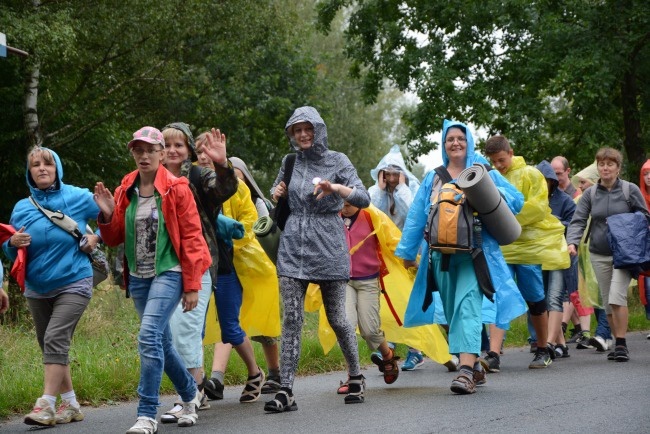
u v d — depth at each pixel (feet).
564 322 46.78
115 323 49.34
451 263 28.84
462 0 94.32
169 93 93.30
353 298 31.55
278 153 130.21
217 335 29.40
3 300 25.55
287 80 126.00
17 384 28.27
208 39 98.12
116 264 24.93
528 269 36.45
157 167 22.93
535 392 28.17
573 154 97.04
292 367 26.11
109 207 22.99
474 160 29.73
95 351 36.76
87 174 83.92
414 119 94.02
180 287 22.86
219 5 92.53
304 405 27.09
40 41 68.85
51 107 81.05
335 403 27.32
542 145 97.25
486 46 95.04
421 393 29.07
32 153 25.16
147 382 22.22
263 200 30.45
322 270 26.25
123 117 91.66
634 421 22.54
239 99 115.14
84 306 25.05
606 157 39.45
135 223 22.84
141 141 22.54
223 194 25.03
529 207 35.88
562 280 40.45
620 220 37.99
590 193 40.19
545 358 36.52
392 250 32.30
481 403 25.99
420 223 29.89
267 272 29.07
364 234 31.68
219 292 27.84
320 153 26.73
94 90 86.69
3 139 74.90
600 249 40.01
